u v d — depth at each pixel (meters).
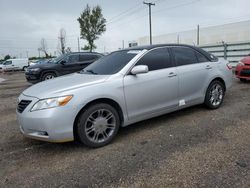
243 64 8.86
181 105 4.90
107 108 3.88
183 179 2.84
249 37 32.69
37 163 3.47
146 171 3.06
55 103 3.49
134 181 2.87
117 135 4.34
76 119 3.68
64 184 2.90
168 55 4.80
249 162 3.12
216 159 3.24
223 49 15.10
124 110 4.08
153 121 4.98
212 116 5.08
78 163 3.39
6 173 3.23
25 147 4.05
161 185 2.76
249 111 5.30
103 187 2.79
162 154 3.49
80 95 3.62
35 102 3.57
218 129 4.31
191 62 5.15
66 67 12.24
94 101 3.81
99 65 4.81
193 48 5.37
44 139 3.55
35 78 11.78
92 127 3.79
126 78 4.10
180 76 4.79
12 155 3.76
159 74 4.48
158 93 4.46
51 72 11.97
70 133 3.58
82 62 12.61
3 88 12.41
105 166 3.25
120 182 2.87
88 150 3.80
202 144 3.73
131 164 3.26
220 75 5.55
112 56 4.95
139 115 4.28
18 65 37.56
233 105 5.86
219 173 2.91
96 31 40.69
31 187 2.88
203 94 5.32
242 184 2.67
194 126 4.55
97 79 3.96
